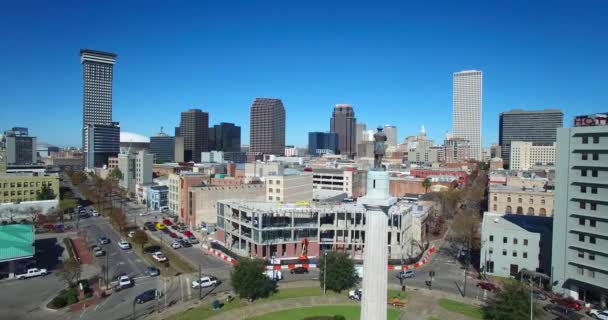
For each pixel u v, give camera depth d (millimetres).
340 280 89188
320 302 84438
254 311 79188
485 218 115188
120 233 146375
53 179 189750
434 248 133250
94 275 99812
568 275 86500
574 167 85312
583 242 84000
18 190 181000
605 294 81188
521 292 73000
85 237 135000
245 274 84562
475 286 96188
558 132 87812
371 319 53344
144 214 185750
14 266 97312
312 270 109062
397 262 113812
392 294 89750
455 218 176375
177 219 172375
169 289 91312
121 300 83938
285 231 118375
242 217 123438
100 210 192000
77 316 75500
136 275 100875
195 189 157125
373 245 53281
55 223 157000
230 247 126125
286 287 93812
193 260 115062
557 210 88188
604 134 80375
